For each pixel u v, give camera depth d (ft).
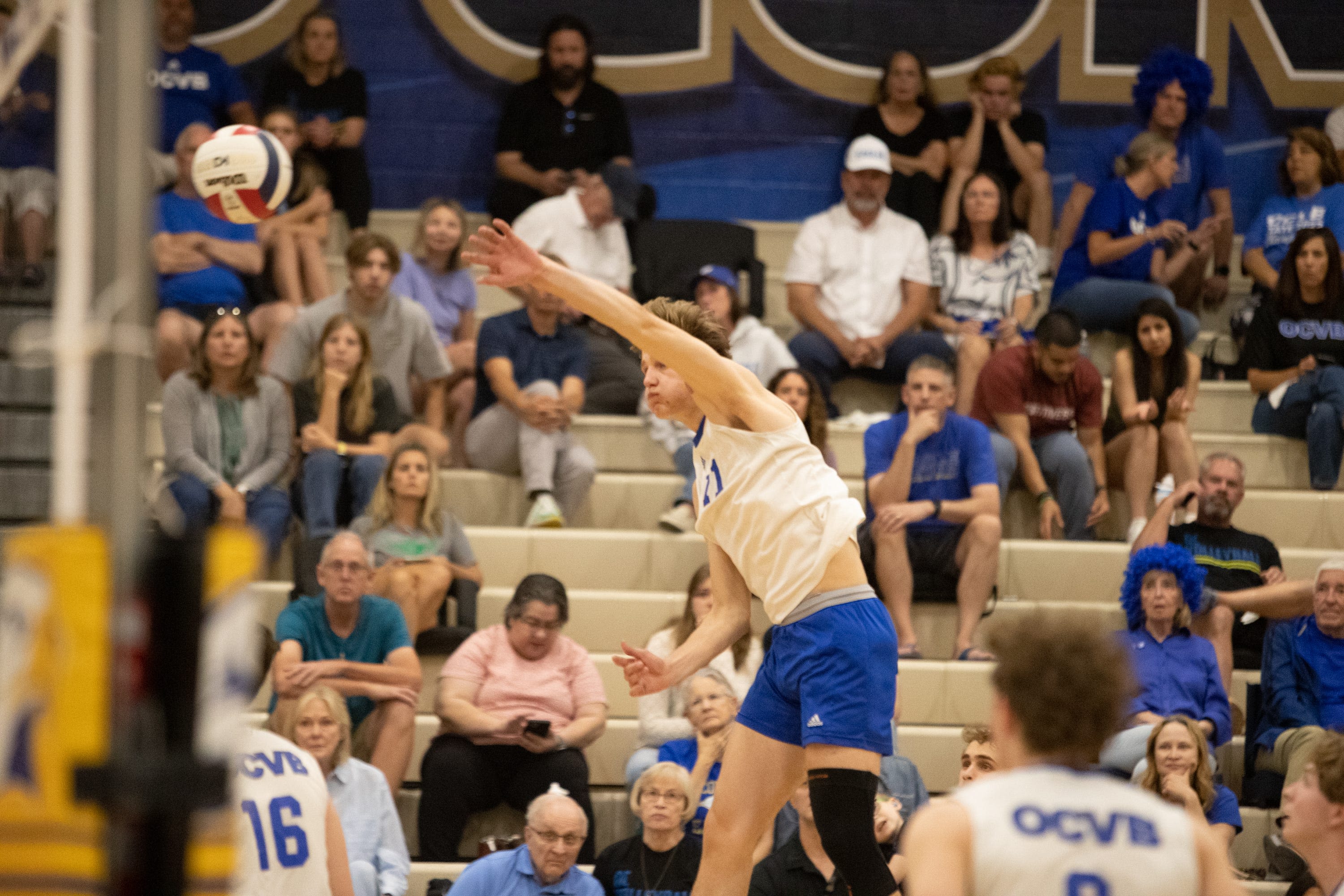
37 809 14.73
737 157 100.78
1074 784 21.33
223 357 66.59
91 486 15.33
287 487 68.80
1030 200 94.79
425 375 75.31
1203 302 93.35
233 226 80.28
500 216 91.50
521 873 49.57
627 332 32.86
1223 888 20.97
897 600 66.74
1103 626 22.39
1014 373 75.00
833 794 33.47
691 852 51.75
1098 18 101.50
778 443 34.27
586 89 93.45
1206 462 71.26
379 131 98.53
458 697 58.34
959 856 20.85
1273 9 102.06
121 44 15.37
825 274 85.35
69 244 14.97
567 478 73.82
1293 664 63.00
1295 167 89.30
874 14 100.89
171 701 14.97
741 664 61.11
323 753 50.88
